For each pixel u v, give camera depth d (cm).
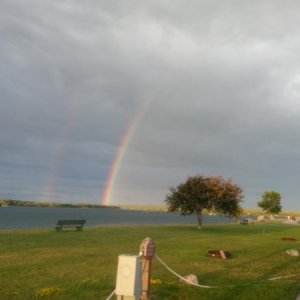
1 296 1041
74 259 1730
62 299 1030
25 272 1402
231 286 1242
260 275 1501
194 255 1964
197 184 4938
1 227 5588
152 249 898
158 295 1095
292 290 1241
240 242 2797
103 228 4041
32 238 2664
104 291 1129
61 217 12088
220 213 5125
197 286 1211
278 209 10650
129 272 745
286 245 2638
